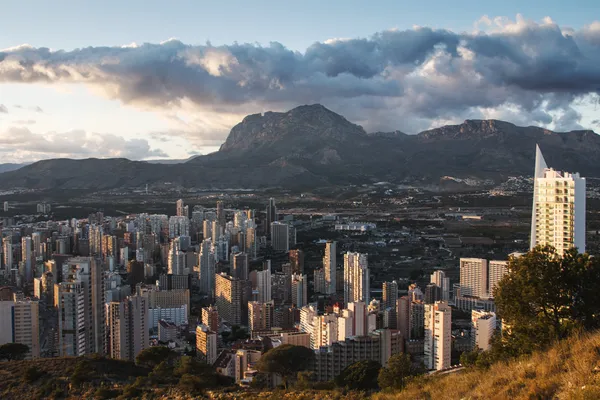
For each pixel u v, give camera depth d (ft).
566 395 138.72
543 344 198.49
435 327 510.17
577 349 161.68
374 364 360.07
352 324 553.64
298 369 408.26
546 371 155.74
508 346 213.66
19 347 467.52
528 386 151.94
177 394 287.28
